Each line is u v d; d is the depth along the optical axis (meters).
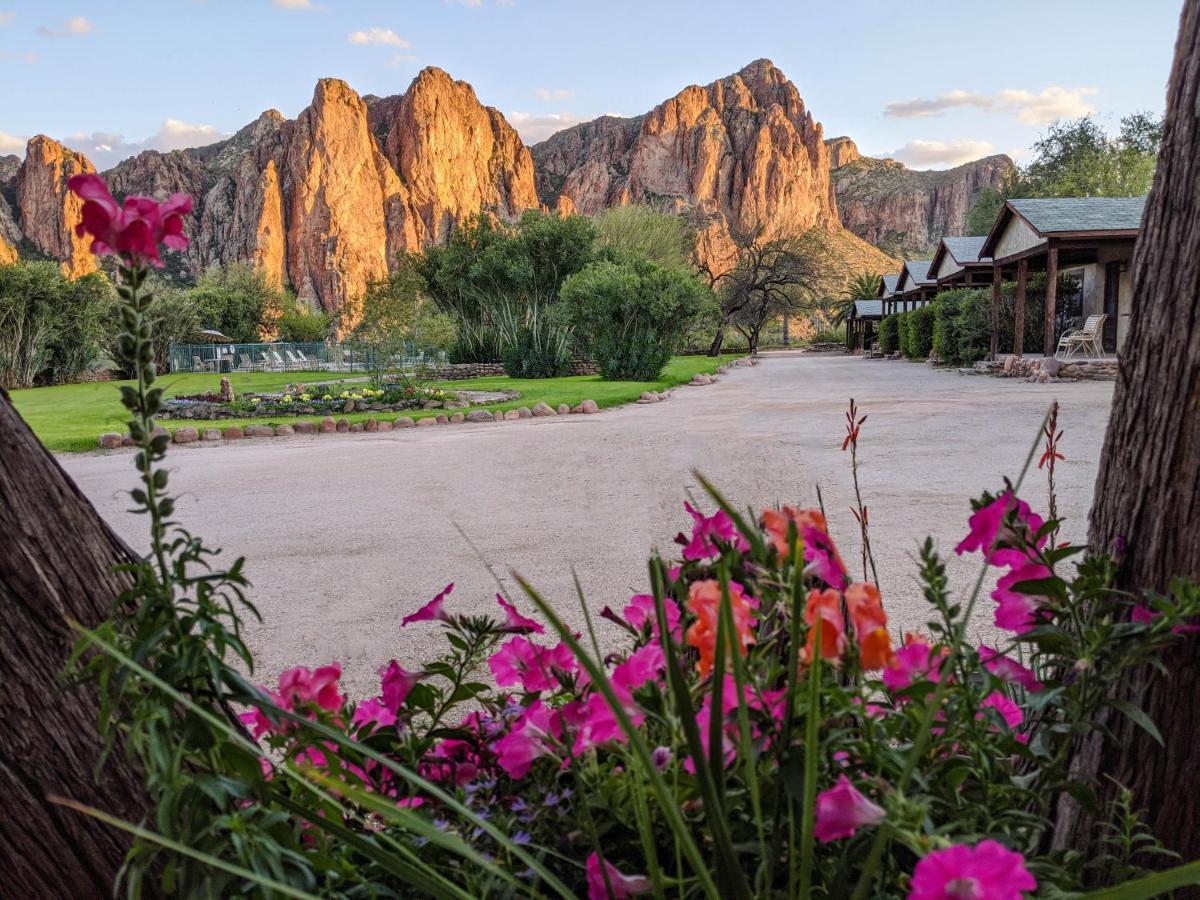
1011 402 13.55
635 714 0.89
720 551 1.00
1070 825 1.33
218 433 13.67
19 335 33.75
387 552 5.41
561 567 4.82
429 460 9.85
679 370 31.61
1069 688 1.11
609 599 4.16
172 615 0.91
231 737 0.91
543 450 10.21
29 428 1.15
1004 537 1.15
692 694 0.91
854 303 58.56
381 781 1.27
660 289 26.11
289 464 10.05
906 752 0.99
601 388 21.48
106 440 12.16
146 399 0.94
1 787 1.04
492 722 1.33
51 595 1.10
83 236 0.92
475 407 16.52
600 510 6.44
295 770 0.95
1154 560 1.27
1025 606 1.21
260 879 0.80
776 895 0.83
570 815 1.02
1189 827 1.24
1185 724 1.21
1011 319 24.64
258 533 6.15
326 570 5.02
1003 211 21.77
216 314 56.12
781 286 60.78
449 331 21.56
